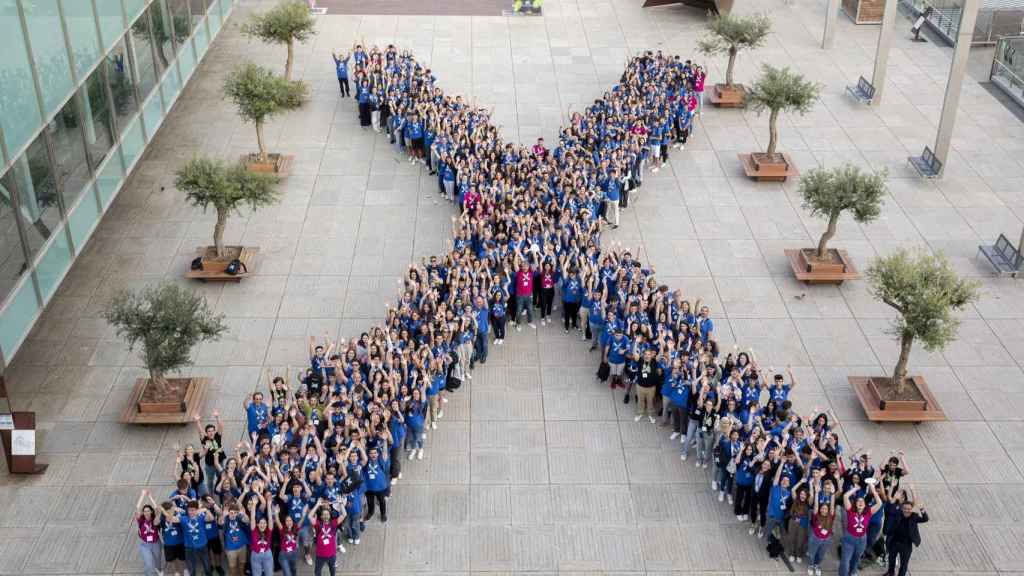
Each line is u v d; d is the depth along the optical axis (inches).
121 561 666.8
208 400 806.5
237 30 1529.3
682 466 756.6
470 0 1701.5
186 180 928.3
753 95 1147.3
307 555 662.5
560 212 987.3
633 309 817.5
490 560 673.0
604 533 695.7
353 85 1375.5
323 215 1071.0
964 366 864.9
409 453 757.9
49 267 740.7
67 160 780.0
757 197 1122.0
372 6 1657.2
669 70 1270.9
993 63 1407.5
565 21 1612.9
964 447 776.9
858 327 912.9
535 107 1318.9
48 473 735.7
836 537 685.3
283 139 1226.6
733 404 709.9
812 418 720.3
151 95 983.0
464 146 1096.8
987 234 1053.2
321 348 775.1
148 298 768.3
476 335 851.4
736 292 959.0
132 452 756.6
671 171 1174.3
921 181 1152.2
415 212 1080.8
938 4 1615.4
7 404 761.6
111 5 868.6
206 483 700.7
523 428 792.3
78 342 867.4
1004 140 1249.4
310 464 660.1
